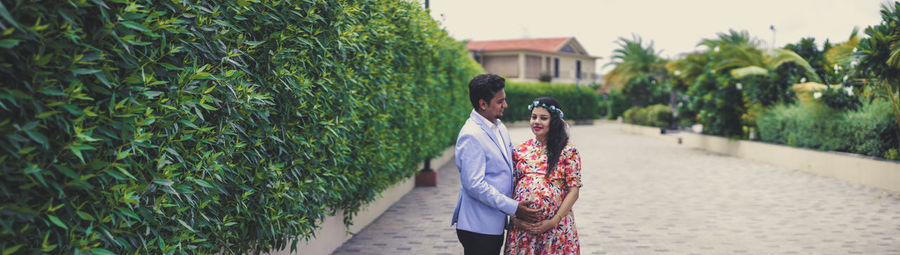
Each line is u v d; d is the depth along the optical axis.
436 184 11.12
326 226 5.77
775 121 15.38
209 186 2.74
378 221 7.60
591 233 6.84
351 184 5.81
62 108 1.97
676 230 6.96
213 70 2.94
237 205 3.35
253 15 3.31
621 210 8.34
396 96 7.07
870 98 11.20
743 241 6.36
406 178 9.88
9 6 1.78
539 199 3.35
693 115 23.58
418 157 9.50
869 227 6.95
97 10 2.11
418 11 8.33
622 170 13.70
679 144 23.22
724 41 17.56
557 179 3.45
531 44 63.16
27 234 1.98
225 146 3.11
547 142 3.48
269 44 3.63
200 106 2.87
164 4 2.49
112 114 2.14
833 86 12.20
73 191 2.14
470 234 3.45
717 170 13.57
